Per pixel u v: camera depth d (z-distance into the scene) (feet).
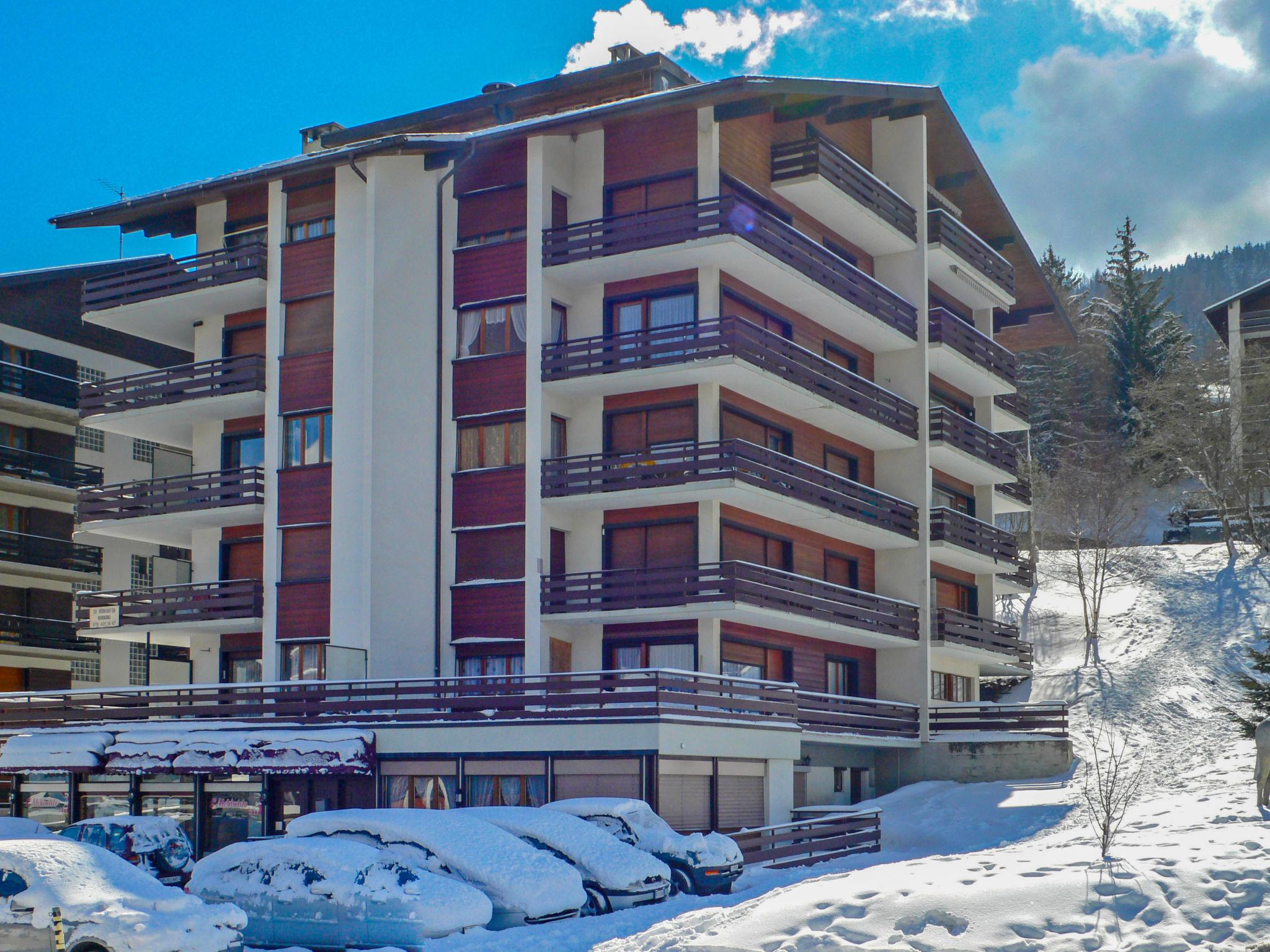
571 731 91.15
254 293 120.78
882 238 131.54
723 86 104.73
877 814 94.07
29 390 158.71
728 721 95.40
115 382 126.00
